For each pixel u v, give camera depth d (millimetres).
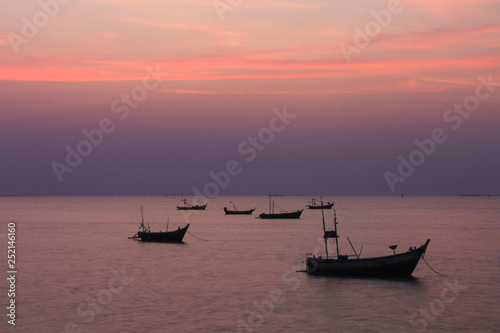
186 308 53062
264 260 88188
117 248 107500
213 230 155125
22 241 123250
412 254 64688
